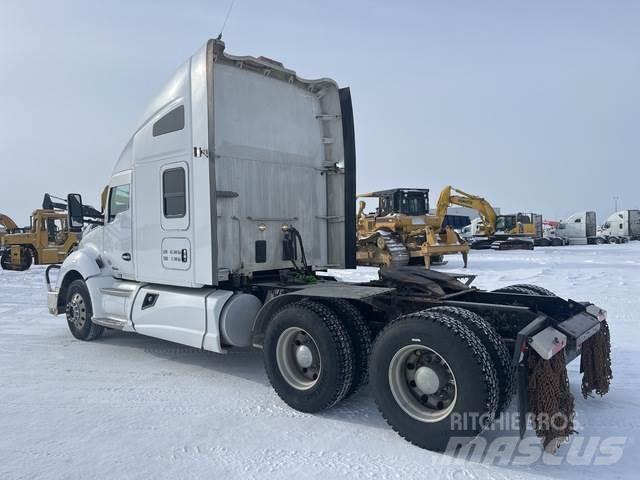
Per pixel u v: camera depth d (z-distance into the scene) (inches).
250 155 233.9
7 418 178.2
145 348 279.0
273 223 243.0
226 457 148.2
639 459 145.1
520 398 148.3
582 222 1909.4
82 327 294.8
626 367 226.7
